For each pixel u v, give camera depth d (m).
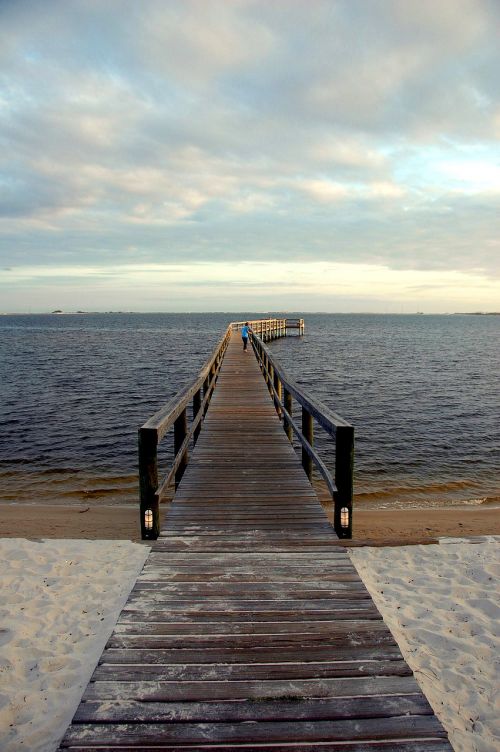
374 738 1.87
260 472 5.43
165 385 23.44
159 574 3.19
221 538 3.76
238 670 2.24
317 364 31.61
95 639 3.42
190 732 1.88
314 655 2.35
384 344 51.84
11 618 3.72
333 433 3.73
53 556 4.98
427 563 4.63
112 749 1.81
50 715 2.62
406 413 17.00
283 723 1.93
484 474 10.60
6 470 10.70
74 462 11.34
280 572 3.22
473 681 2.88
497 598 3.95
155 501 3.74
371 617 2.69
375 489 9.51
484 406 18.30
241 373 14.08
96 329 100.69
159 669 2.24
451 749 1.82
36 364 32.62
